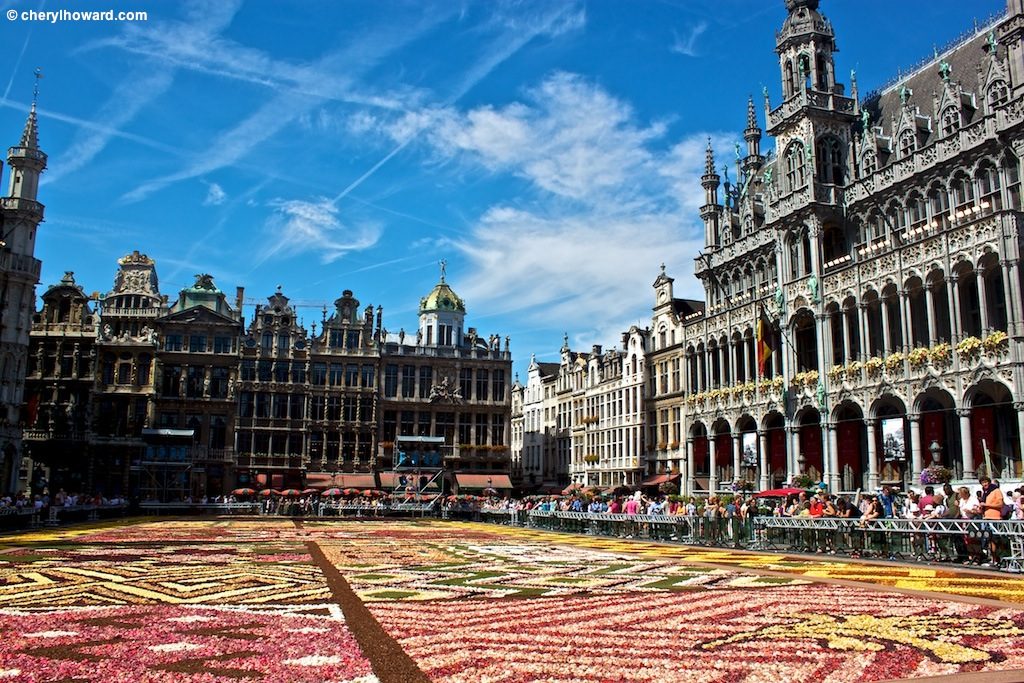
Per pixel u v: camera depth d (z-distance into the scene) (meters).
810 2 52.12
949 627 11.53
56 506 43.66
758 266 55.44
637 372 75.56
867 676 8.58
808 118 49.81
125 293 79.00
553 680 8.32
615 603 13.73
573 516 41.53
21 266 58.59
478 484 83.81
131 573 17.95
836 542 25.56
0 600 13.62
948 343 39.94
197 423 78.81
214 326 80.75
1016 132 37.66
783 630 11.24
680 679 8.37
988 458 35.66
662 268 72.75
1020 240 35.62
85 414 74.44
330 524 48.19
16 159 60.16
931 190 42.97
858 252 47.31
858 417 46.28
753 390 52.53
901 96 46.72
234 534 34.91
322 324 85.00
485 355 89.62
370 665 8.88
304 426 82.00
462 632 10.92
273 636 10.49
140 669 8.65
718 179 63.19
